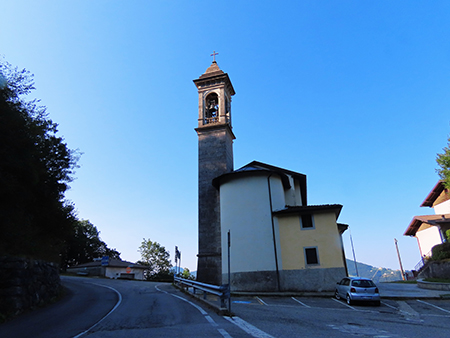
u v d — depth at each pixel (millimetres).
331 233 22609
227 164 30859
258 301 17875
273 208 24484
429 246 37188
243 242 23766
